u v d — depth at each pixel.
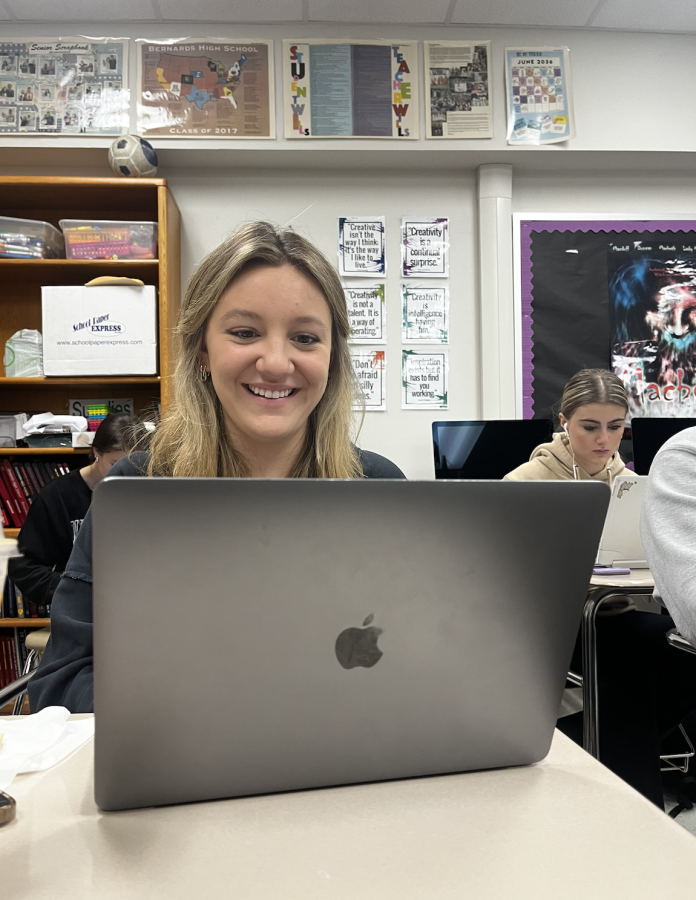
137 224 2.89
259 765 0.55
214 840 0.50
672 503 1.35
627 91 3.18
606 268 3.36
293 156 3.13
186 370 1.11
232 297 1.00
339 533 0.52
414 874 0.46
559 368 3.34
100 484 0.47
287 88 3.06
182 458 1.11
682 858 0.48
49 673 0.84
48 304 2.79
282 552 0.51
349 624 0.54
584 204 3.40
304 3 2.94
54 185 2.90
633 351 3.37
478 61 3.13
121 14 2.98
